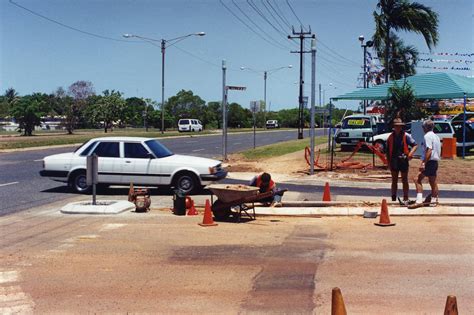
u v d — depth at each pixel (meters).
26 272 8.24
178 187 16.62
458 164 23.72
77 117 75.19
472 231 11.06
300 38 50.47
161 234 10.91
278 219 12.65
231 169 23.75
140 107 94.25
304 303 6.81
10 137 57.25
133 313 6.54
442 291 7.20
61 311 6.61
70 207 13.45
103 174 16.70
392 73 38.91
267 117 115.75
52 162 17.02
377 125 32.16
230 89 27.33
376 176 20.73
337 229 11.40
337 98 31.12
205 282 7.72
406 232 11.00
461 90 26.95
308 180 20.12
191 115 98.69
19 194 16.69
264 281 7.73
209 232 11.12
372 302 6.79
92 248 9.72
